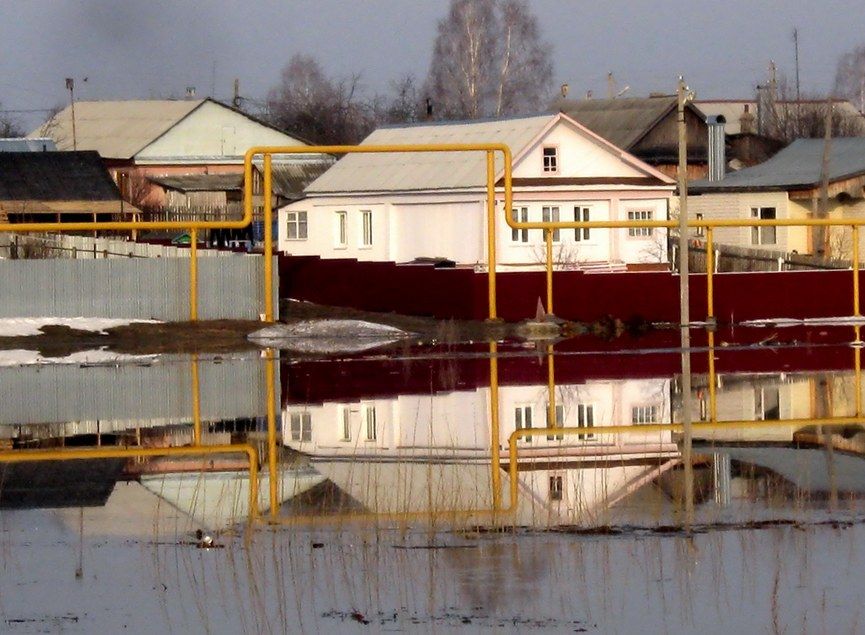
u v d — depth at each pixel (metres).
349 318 91.19
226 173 189.75
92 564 31.34
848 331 85.81
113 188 142.50
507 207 87.50
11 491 39.44
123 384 64.12
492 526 33.62
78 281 85.88
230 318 86.69
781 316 91.31
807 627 25.91
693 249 116.19
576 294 89.62
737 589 28.28
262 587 29.14
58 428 51.62
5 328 83.38
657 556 30.70
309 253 124.81
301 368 69.44
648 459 42.62
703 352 75.12
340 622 26.77
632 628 26.06
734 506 35.47
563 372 65.88
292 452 45.34
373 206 118.56
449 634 25.91
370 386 61.88
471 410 54.00
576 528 33.31
